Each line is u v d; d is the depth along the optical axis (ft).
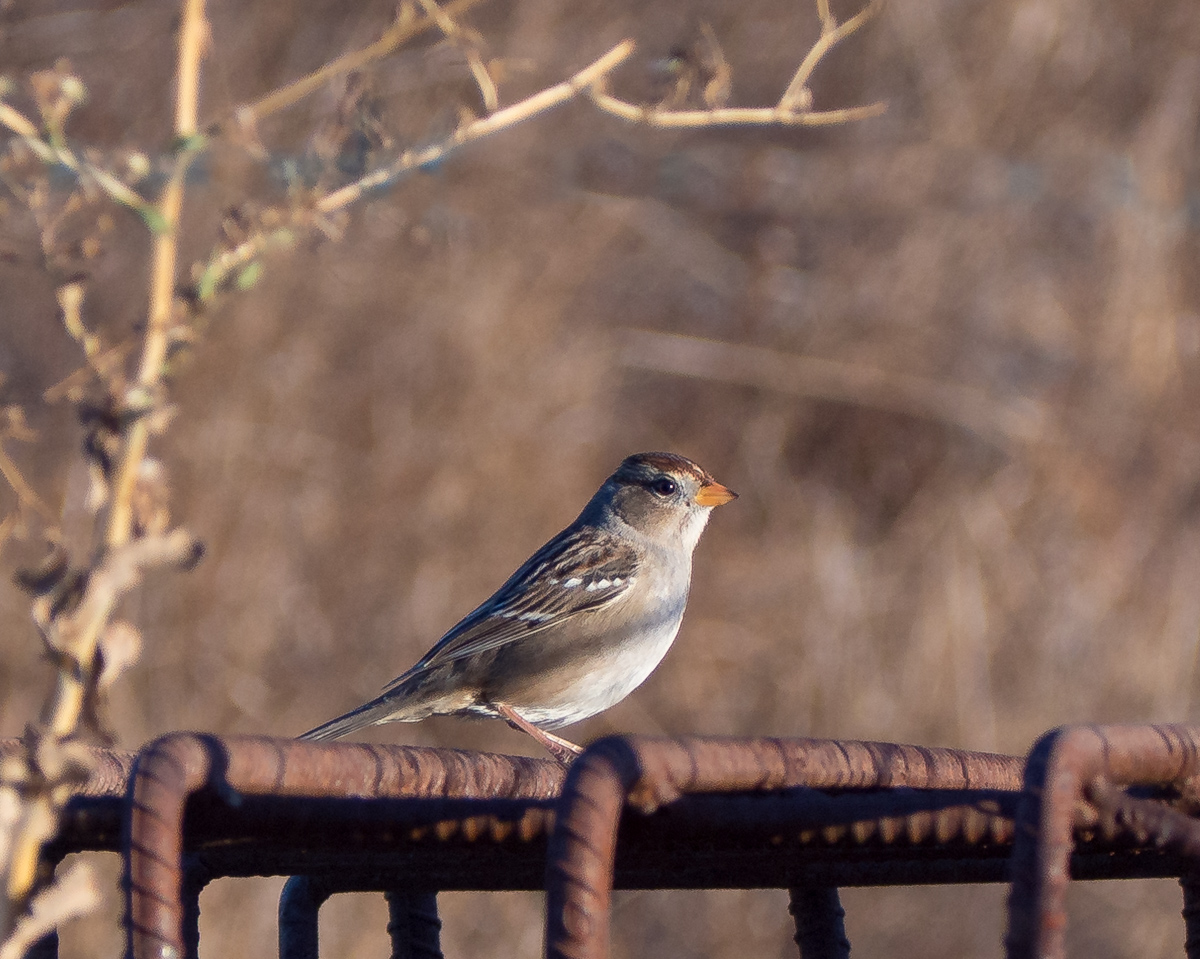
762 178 59.21
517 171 50.47
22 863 9.95
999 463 51.88
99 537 11.07
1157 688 44.62
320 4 51.96
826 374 54.85
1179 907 38.09
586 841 8.24
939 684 43.83
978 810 9.29
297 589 41.70
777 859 10.77
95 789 11.78
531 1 55.01
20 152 12.62
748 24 62.08
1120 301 55.52
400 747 10.44
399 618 42.78
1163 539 48.65
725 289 57.82
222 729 38.63
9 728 34.50
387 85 46.83
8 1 15.38
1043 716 43.80
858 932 38.19
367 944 33.94
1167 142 58.34
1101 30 60.49
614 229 53.21
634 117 16.55
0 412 12.58
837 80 62.28
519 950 36.47
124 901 8.53
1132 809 8.66
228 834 9.49
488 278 48.24
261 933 32.89
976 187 58.34
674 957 39.09
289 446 43.09
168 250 11.96
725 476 54.39
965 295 57.36
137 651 10.90
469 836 9.46
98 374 11.35
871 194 58.80
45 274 12.06
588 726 43.65
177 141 12.44
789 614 45.65
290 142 49.78
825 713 43.83
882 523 52.16
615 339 54.19
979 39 60.70
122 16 53.16
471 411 46.01
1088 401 53.72
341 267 44.50
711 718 44.19
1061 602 45.78
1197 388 53.88
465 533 44.86
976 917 38.42
